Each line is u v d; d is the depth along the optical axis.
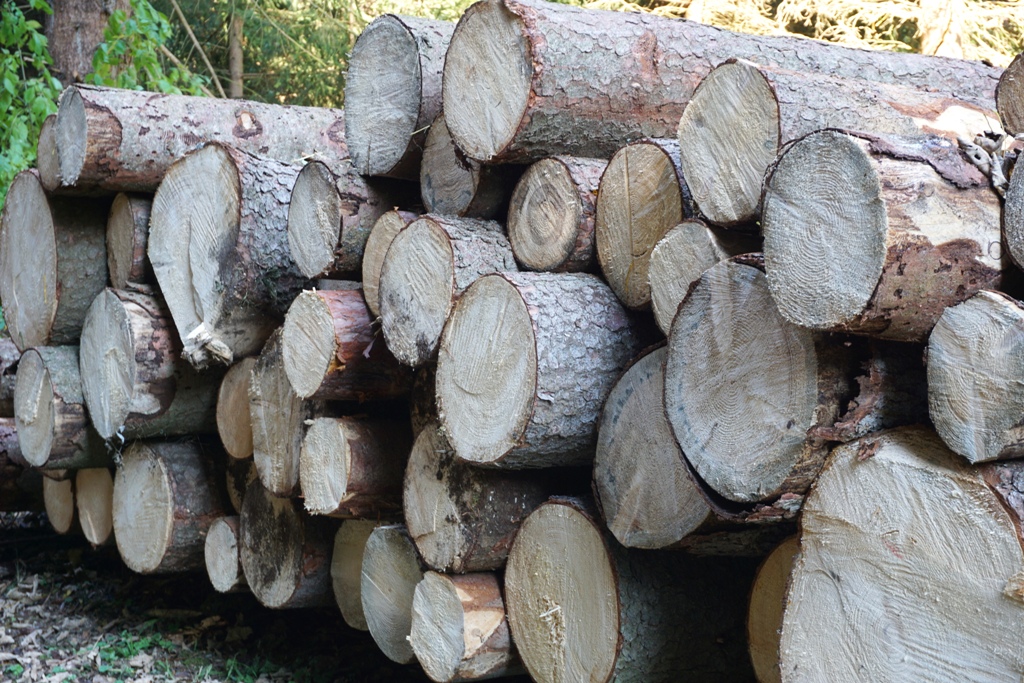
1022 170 1.98
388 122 3.61
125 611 4.90
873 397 2.04
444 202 3.44
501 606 3.16
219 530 4.48
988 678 1.76
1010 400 1.76
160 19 7.76
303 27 11.17
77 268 4.89
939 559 1.84
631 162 2.81
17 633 4.65
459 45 3.18
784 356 2.15
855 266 1.94
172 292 4.35
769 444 2.17
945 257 1.95
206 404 4.66
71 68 8.01
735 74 2.42
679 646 2.79
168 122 4.61
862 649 1.95
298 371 3.65
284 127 4.92
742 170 2.40
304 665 4.26
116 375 4.55
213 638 4.60
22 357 5.12
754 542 2.62
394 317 3.32
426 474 3.29
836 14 9.78
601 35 3.02
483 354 2.89
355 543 3.95
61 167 4.61
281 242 4.10
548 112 2.96
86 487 5.33
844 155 1.96
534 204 3.10
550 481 3.22
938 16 9.25
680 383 2.39
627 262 2.83
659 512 2.60
